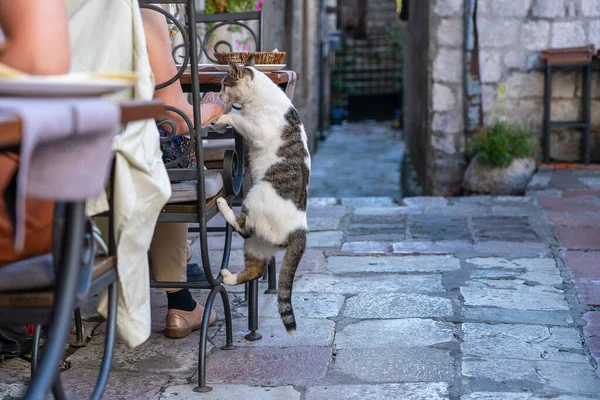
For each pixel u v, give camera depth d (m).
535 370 2.65
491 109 7.39
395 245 4.62
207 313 2.54
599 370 2.65
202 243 2.42
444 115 7.44
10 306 1.41
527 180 6.68
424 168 8.05
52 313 1.33
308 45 12.83
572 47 7.29
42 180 1.23
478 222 5.22
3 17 1.54
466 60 7.32
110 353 1.69
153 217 1.83
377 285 3.77
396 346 2.91
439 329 3.10
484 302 3.46
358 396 2.45
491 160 6.70
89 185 1.27
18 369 2.71
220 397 2.45
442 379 2.58
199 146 2.32
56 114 1.12
